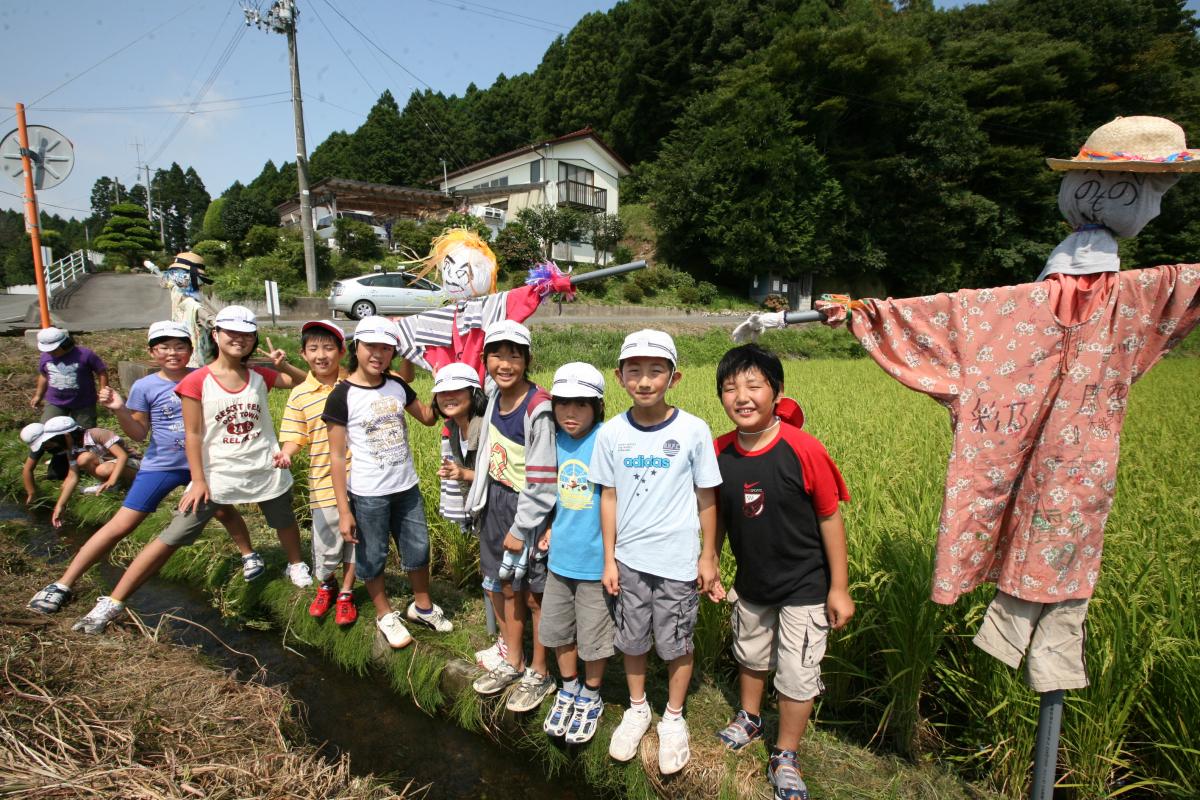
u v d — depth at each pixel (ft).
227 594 13.64
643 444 8.03
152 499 12.30
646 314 82.58
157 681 10.10
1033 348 6.79
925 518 10.78
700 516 8.16
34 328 40.70
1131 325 6.54
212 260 82.17
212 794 7.68
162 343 12.34
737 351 7.63
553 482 8.66
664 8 119.75
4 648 10.43
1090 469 6.61
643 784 8.28
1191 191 99.09
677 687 8.27
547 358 50.14
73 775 7.70
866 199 100.42
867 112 97.25
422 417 11.94
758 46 115.14
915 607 8.55
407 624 11.75
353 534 10.71
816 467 7.41
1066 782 7.99
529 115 157.69
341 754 9.50
